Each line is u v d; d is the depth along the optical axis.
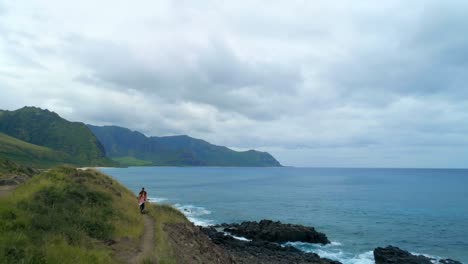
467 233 57.62
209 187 152.75
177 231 24.94
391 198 109.94
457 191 135.62
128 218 22.36
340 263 39.09
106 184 30.05
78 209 19.67
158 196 110.44
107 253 14.62
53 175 26.25
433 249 48.12
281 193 127.06
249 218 71.62
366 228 61.59
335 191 136.00
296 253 43.03
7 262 10.53
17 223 14.19
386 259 40.78
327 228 61.59
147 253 16.28
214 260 24.75
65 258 12.22
